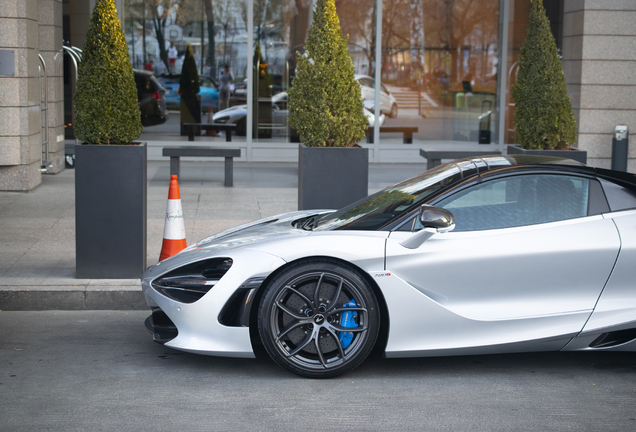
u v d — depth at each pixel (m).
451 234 3.82
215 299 3.75
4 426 3.20
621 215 3.89
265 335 3.73
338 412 3.39
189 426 3.22
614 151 11.15
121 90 5.40
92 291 5.22
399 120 14.35
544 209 3.90
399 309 3.75
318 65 6.00
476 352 3.83
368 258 3.74
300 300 3.79
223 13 13.65
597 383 3.81
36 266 5.85
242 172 12.26
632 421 3.32
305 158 5.97
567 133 6.84
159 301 3.91
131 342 4.48
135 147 5.38
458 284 3.79
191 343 3.79
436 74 14.35
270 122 13.98
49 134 11.31
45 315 5.07
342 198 6.04
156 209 8.52
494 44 14.38
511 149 7.18
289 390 3.67
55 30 11.20
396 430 3.20
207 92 13.80
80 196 5.40
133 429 3.18
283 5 13.76
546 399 3.58
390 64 14.20
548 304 3.84
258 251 3.80
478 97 14.54
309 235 3.87
